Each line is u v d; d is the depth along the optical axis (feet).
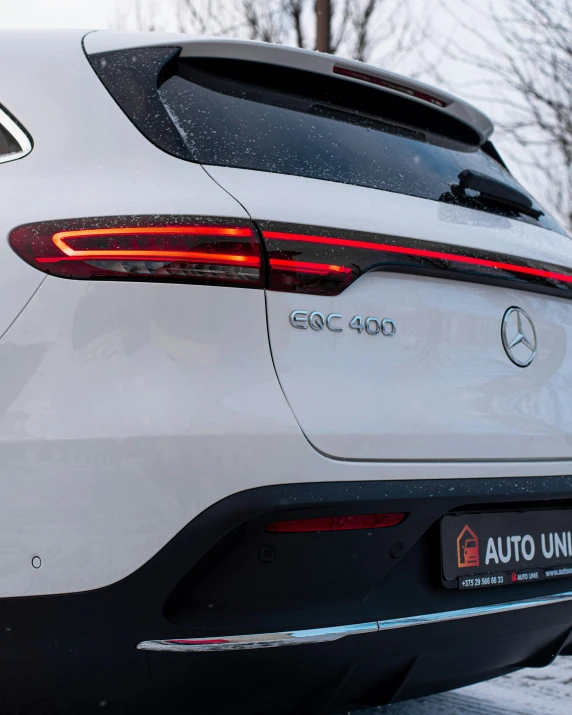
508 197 8.38
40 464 5.77
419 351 6.57
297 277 6.12
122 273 5.93
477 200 8.13
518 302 7.29
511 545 7.01
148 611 5.75
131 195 6.27
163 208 6.12
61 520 5.73
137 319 5.87
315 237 6.23
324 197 6.70
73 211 6.23
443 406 6.56
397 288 6.57
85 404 5.78
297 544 6.04
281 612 6.01
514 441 6.87
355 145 7.70
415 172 7.88
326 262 6.21
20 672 5.99
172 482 5.69
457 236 7.01
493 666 7.32
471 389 6.76
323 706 6.42
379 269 6.48
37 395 5.87
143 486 5.68
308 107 7.79
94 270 5.95
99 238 6.00
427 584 6.57
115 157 6.63
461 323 6.84
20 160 6.89
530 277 7.29
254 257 6.04
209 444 5.73
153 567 5.69
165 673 5.90
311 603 6.10
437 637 6.51
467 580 6.70
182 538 5.69
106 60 7.32
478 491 6.57
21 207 6.45
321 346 6.15
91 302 5.92
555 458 7.14
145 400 5.75
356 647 6.13
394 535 6.30
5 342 6.01
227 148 6.83
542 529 7.25
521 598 6.98
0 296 6.13
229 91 7.42
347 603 6.20
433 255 6.67
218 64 7.54
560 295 7.62
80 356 5.87
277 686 6.10
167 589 5.74
